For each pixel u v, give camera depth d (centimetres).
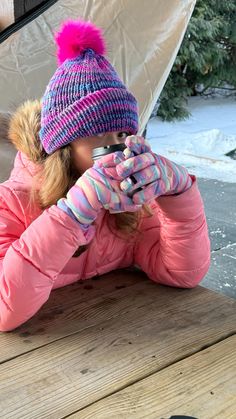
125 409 79
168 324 105
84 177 97
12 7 227
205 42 705
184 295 119
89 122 104
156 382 85
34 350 95
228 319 108
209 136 589
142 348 96
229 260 270
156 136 628
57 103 107
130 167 93
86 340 99
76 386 84
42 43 207
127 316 108
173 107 704
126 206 96
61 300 115
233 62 769
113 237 125
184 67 735
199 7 679
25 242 100
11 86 197
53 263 100
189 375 87
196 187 114
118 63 205
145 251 127
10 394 82
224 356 93
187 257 117
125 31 207
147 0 208
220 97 859
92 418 77
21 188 113
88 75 105
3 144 171
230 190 416
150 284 125
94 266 125
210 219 339
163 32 211
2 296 99
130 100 110
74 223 98
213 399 81
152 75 212
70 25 110
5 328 101
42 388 84
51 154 111
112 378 86
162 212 116
